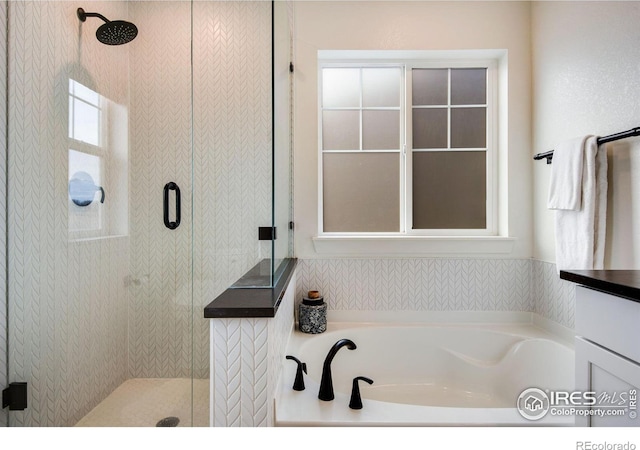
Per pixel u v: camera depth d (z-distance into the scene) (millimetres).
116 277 1607
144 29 1734
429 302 1913
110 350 1562
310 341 1634
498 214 1982
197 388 1559
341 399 1105
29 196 1402
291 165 1871
